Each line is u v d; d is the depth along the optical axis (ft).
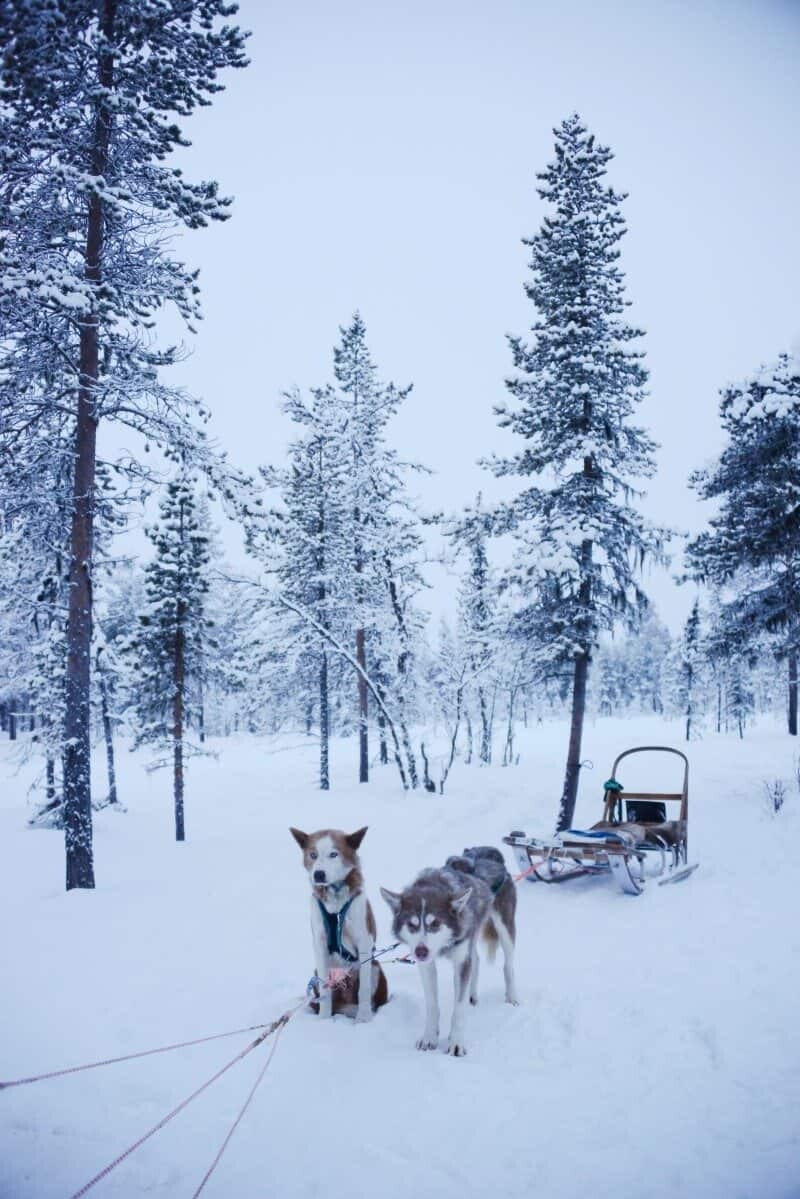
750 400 49.39
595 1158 12.12
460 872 19.08
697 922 26.11
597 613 50.96
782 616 54.19
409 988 21.26
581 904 31.07
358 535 83.41
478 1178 11.75
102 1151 12.73
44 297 30.89
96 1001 19.89
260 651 87.45
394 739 73.20
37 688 67.15
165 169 37.01
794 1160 11.53
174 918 28.50
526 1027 17.93
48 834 59.93
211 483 38.14
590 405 51.80
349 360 87.86
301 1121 13.61
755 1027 16.38
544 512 53.42
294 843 47.83
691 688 169.89
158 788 94.27
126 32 35.83
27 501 36.32
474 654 71.72
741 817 47.34
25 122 33.42
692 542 55.06
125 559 57.98
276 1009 19.16
